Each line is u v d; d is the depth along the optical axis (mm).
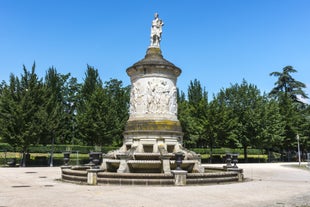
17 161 44000
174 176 17953
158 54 26453
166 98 24547
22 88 40844
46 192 14883
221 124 51875
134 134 23484
